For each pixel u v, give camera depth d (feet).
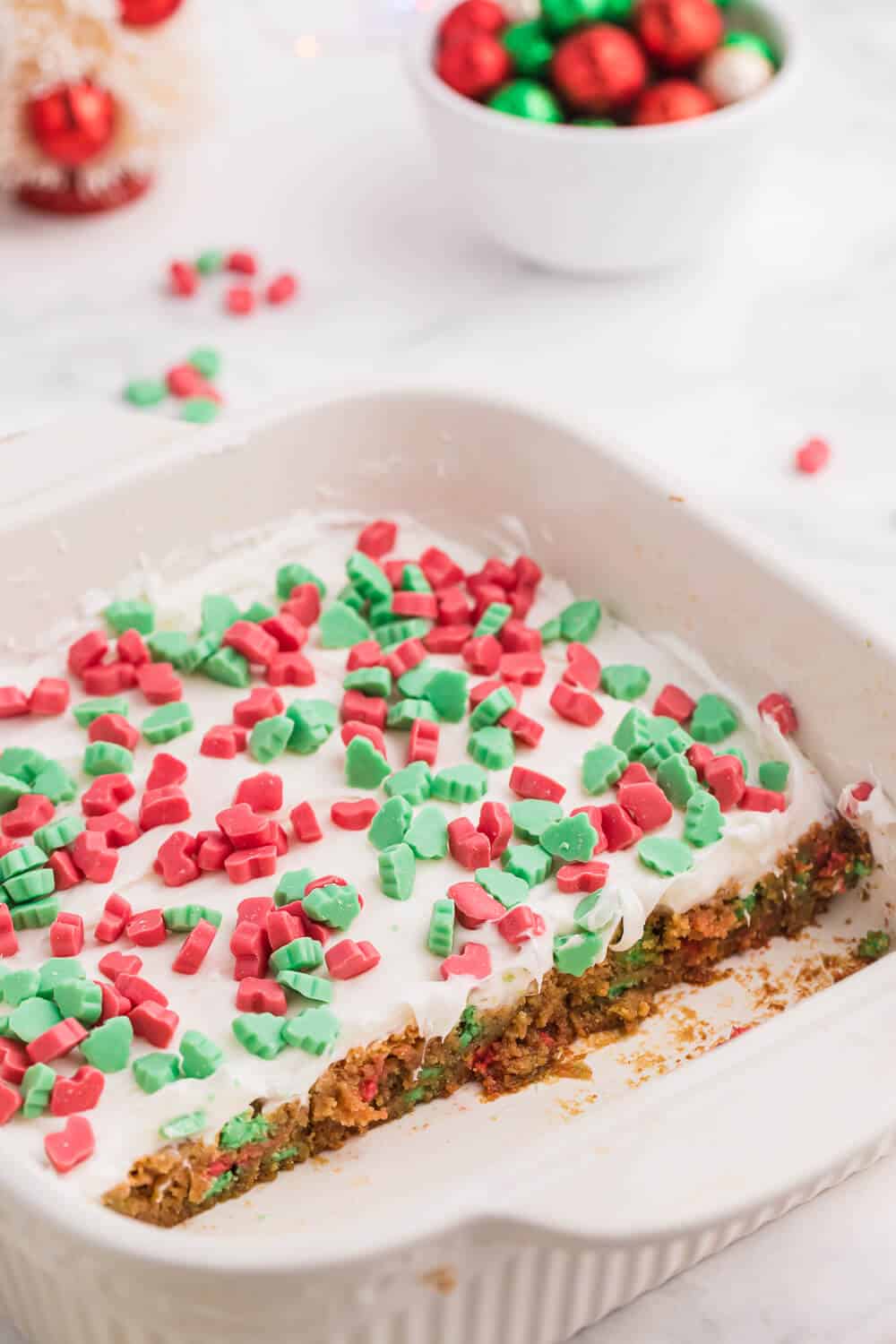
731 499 2.77
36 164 2.99
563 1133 1.98
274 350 2.94
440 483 2.58
